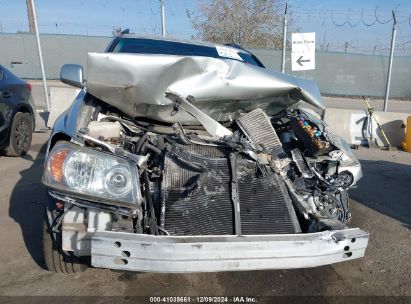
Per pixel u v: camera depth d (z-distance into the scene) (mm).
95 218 2615
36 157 6973
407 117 9266
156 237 2416
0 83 6410
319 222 2867
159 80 2990
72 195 2496
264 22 20812
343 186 3252
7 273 3227
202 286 3162
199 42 4852
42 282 3113
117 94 3092
